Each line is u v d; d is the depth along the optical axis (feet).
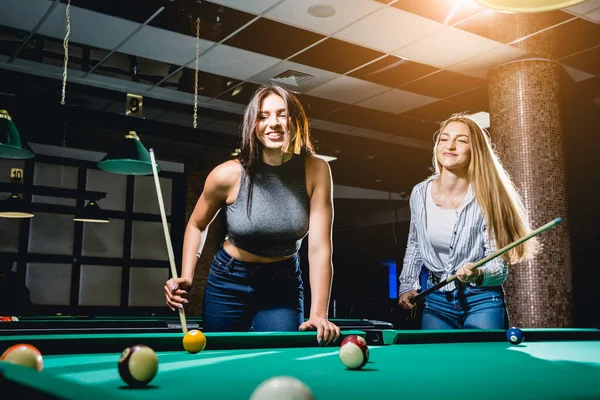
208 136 25.57
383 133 31.42
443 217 9.48
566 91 24.57
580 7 17.69
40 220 32.17
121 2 17.40
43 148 32.04
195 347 5.54
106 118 23.22
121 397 2.23
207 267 34.06
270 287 7.97
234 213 7.75
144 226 34.65
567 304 20.33
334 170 38.19
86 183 33.40
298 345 6.24
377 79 23.72
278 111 7.48
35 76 23.39
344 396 3.35
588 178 32.32
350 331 6.76
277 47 20.65
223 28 19.15
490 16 18.25
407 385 3.79
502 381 4.00
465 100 26.13
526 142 20.97
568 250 20.71
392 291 48.52
